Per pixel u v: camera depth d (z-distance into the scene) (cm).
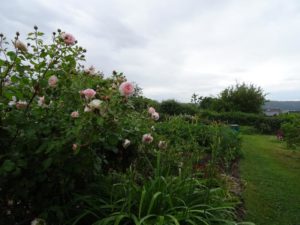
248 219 367
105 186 271
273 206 442
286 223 381
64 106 238
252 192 499
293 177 642
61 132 221
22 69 219
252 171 668
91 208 245
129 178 279
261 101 2752
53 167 226
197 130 652
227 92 2798
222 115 2239
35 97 233
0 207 220
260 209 420
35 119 228
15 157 205
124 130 295
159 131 546
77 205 246
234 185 471
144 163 334
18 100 225
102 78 310
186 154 382
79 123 208
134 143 331
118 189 271
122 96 232
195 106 2333
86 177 260
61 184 232
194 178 317
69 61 250
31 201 230
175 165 339
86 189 261
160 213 244
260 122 2156
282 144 1280
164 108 2125
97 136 218
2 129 216
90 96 221
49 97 232
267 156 923
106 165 321
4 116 220
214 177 354
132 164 329
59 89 240
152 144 352
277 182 587
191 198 279
